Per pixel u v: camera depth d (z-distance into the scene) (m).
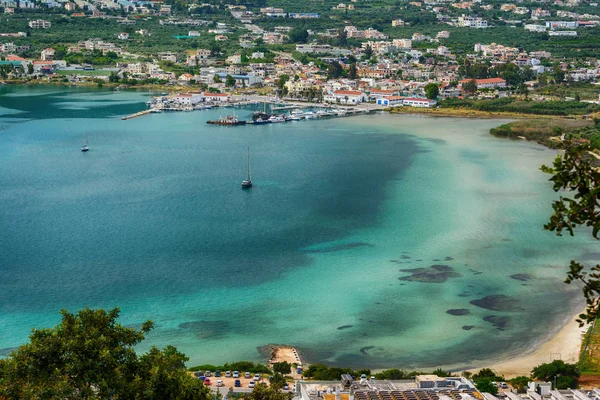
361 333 170.38
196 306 184.38
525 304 186.00
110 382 91.56
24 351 93.00
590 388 143.62
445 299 188.38
